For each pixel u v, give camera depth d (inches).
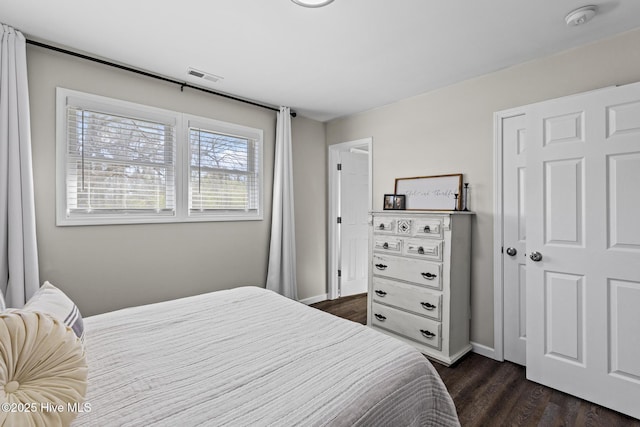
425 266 98.9
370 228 116.2
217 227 119.2
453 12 69.7
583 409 72.0
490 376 87.4
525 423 67.6
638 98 67.2
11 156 75.7
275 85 112.7
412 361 46.9
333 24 74.7
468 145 105.5
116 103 95.3
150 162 103.0
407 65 95.9
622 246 69.7
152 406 34.7
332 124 157.2
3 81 74.8
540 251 81.8
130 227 98.3
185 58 92.5
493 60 92.1
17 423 25.8
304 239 150.8
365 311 141.1
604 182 71.8
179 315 63.4
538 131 81.9
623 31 76.5
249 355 47.1
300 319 62.2
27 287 77.6
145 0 66.1
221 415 33.4
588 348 74.5
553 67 87.8
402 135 126.2
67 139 87.4
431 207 114.2
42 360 30.9
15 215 75.8
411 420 42.0
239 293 79.3
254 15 71.2
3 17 72.7
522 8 68.1
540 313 82.1
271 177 136.7
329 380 40.3
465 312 101.3
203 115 115.2
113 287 95.0
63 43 84.3
